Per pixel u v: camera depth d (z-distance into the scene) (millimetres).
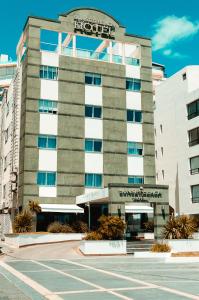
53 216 46188
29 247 37062
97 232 31875
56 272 20172
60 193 46625
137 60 54375
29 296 12797
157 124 61062
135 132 51781
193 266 23062
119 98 51812
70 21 50875
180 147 54312
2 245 41594
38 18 49438
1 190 58938
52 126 47812
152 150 52125
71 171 47625
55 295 13039
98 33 52188
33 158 46219
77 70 50375
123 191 34875
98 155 49312
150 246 34688
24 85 48688
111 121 50812
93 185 48406
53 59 49438
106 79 51688
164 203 36031
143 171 51125
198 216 50250
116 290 14086
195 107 52031
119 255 30906
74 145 48406
